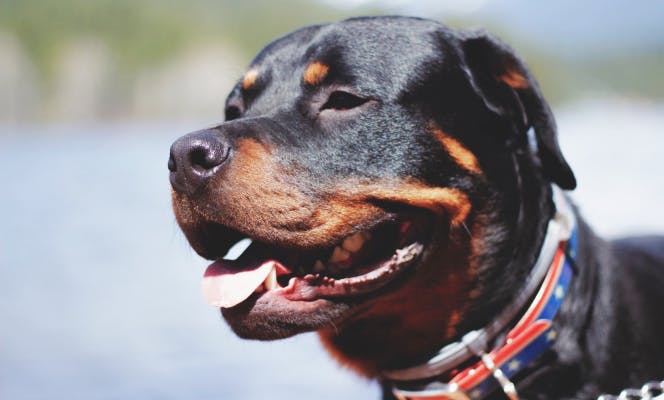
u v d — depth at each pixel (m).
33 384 4.38
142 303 6.32
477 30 2.85
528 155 2.82
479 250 2.64
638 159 12.62
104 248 8.45
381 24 2.76
